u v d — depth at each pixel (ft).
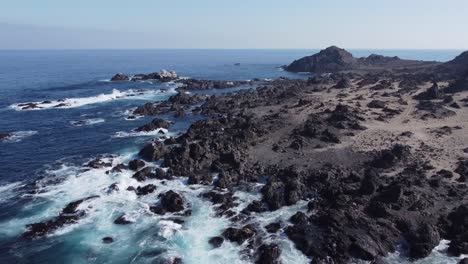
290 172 182.70
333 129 245.65
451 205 153.99
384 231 138.72
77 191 175.83
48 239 140.67
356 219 142.82
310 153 211.00
